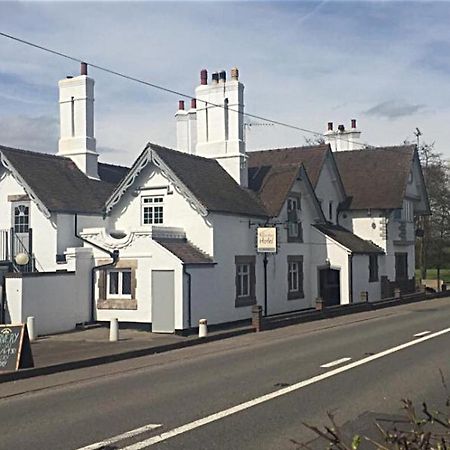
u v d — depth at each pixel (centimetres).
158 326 2455
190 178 2778
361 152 4453
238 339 2188
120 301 2552
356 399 1146
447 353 1692
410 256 4381
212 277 2628
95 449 866
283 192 3158
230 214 2766
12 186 2767
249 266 2919
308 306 3416
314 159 3884
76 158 3088
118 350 1892
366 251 3666
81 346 2017
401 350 1764
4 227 2772
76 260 2547
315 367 1510
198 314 2519
